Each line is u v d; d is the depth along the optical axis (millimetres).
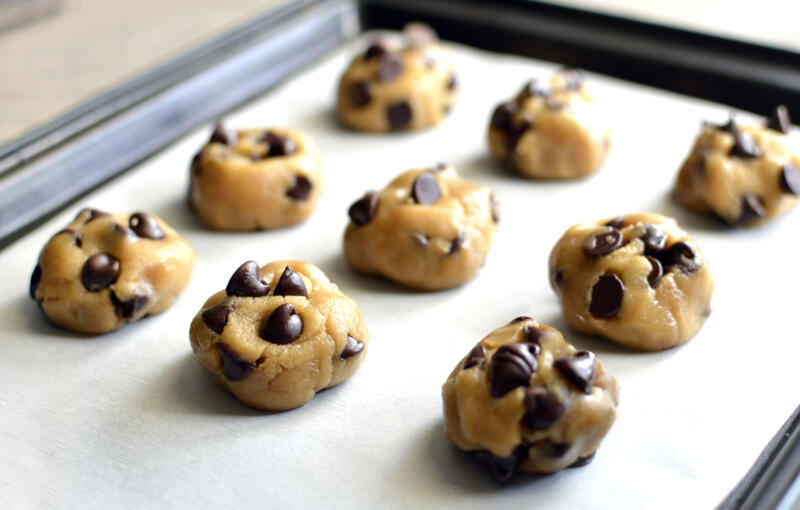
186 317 327
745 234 354
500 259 348
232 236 361
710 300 314
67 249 320
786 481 268
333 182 385
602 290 308
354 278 344
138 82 385
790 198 354
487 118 418
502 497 272
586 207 369
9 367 310
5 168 347
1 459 283
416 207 336
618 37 430
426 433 289
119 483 277
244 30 420
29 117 364
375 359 312
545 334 280
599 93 422
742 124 369
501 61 451
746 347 311
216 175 356
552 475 276
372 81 407
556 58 446
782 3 435
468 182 374
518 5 448
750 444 281
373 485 275
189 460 282
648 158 389
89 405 298
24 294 334
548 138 376
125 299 316
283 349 292
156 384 305
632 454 280
